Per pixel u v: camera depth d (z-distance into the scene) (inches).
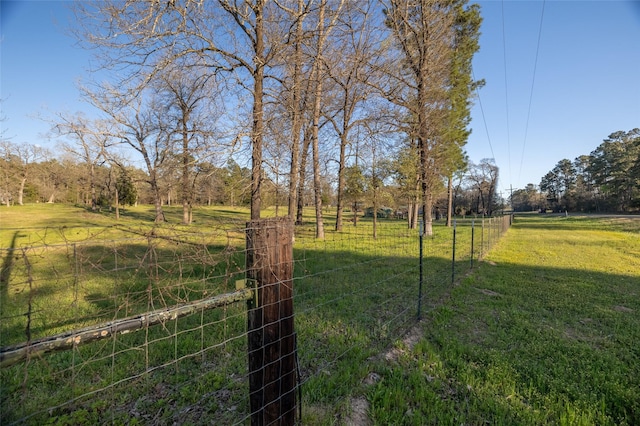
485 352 143.3
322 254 353.1
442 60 639.1
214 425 92.1
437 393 114.4
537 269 340.8
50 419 90.4
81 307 155.5
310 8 368.5
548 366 134.3
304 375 120.2
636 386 120.3
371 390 112.0
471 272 313.3
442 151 686.5
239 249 91.7
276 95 394.6
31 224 564.1
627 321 187.0
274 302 78.8
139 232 73.8
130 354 128.9
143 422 93.4
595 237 713.0
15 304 124.6
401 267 308.7
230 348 137.6
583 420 100.0
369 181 620.1
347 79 594.6
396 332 161.9
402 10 597.3
